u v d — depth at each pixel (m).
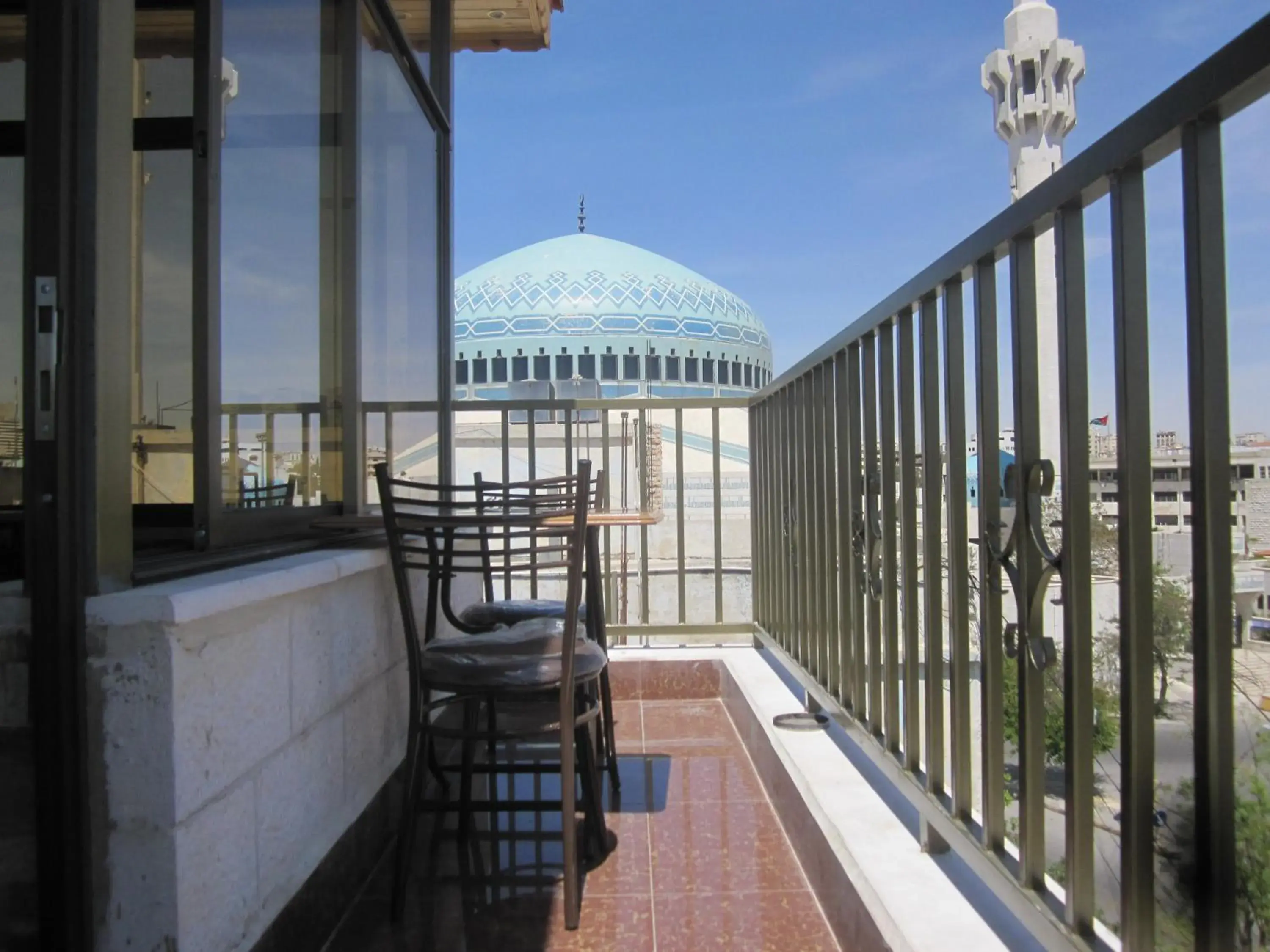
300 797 1.66
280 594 1.52
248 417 1.96
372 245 2.77
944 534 2.08
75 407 1.23
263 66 2.09
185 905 1.24
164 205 2.32
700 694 3.70
